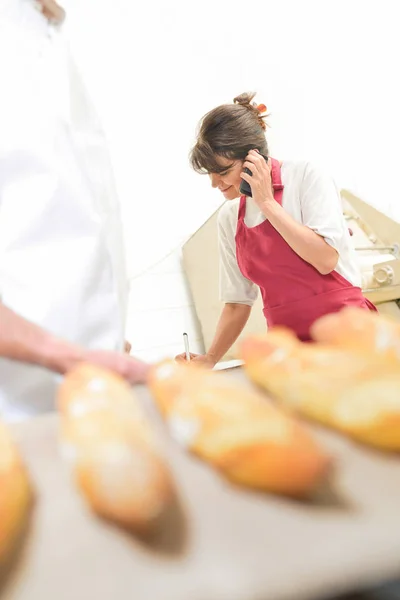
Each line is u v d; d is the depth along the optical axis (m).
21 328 0.40
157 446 0.28
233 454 0.24
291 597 0.19
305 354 0.33
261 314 1.49
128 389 0.31
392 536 0.21
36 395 0.50
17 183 0.51
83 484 0.23
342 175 1.94
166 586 0.19
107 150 0.68
